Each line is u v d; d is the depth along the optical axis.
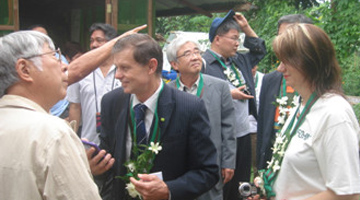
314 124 1.46
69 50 6.16
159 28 11.47
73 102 3.15
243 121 3.32
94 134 3.05
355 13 5.39
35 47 1.34
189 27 11.23
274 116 2.50
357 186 1.35
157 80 1.93
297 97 1.83
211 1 7.74
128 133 1.98
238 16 3.51
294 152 1.52
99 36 3.41
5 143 1.21
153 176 1.78
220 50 3.32
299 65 1.52
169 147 1.89
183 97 1.97
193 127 1.92
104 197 2.07
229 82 3.26
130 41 1.82
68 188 1.20
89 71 2.25
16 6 5.32
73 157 1.24
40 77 1.35
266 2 7.70
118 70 1.85
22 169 1.18
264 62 7.08
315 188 1.47
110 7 5.72
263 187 1.77
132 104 1.99
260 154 2.66
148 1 5.93
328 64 1.52
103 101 2.14
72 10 8.52
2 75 1.31
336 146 1.37
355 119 1.46
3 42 1.33
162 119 1.88
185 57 2.72
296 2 7.77
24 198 1.17
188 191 1.85
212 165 1.94
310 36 1.50
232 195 3.31
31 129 1.23
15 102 1.31
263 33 7.25
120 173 1.95
